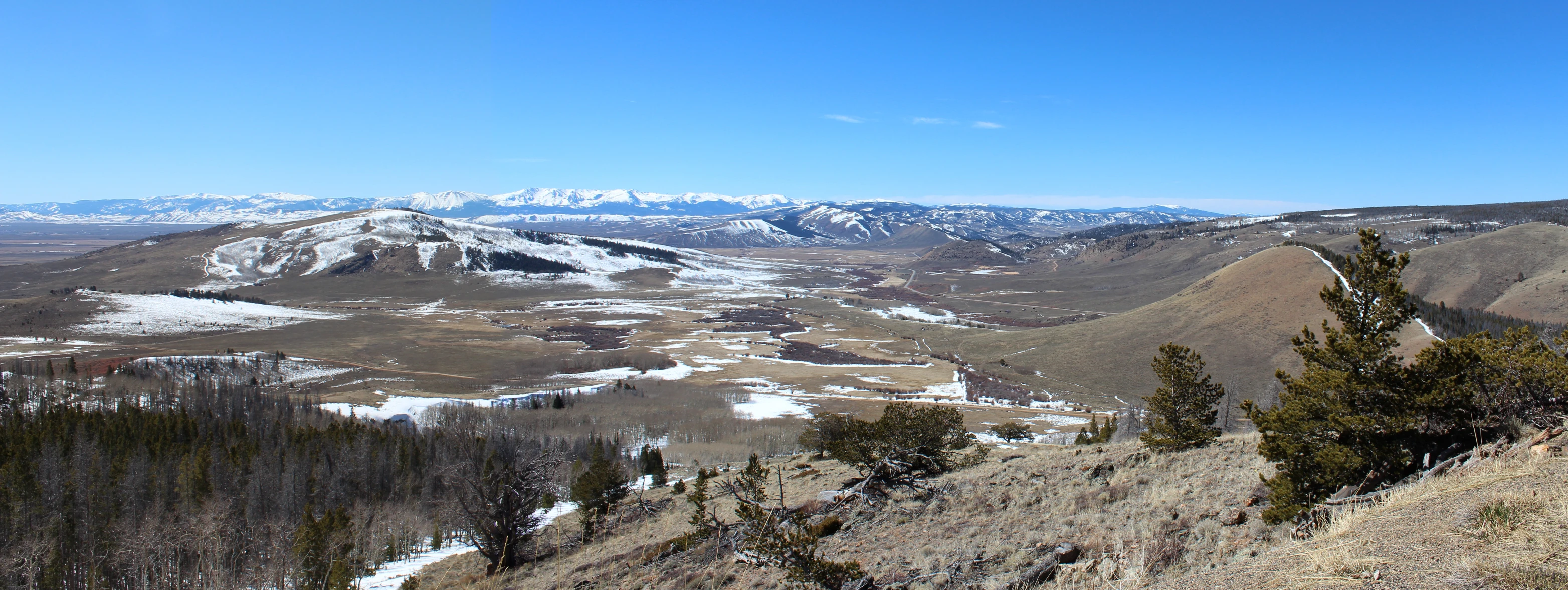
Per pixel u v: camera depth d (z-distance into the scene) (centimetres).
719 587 1780
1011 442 7512
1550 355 1316
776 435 8488
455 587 3083
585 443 7294
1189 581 886
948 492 2605
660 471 5866
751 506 1756
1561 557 639
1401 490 1080
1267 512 1310
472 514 3591
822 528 2434
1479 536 734
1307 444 1469
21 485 4797
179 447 6288
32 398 8912
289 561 4284
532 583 2561
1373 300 1520
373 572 4078
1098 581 1210
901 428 3073
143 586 4319
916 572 1638
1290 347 11894
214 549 4594
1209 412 2859
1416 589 652
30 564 4262
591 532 3875
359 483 5969
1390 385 1423
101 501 5084
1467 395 1345
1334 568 748
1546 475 874
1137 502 1844
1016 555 1544
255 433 7550
